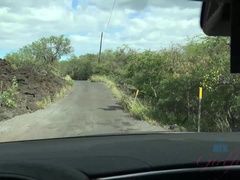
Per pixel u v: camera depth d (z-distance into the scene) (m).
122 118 19.56
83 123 17.66
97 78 65.00
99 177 1.83
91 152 2.22
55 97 31.64
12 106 22.22
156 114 18.75
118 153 2.20
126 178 1.86
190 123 16.09
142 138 2.78
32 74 35.78
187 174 1.95
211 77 14.91
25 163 1.88
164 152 2.22
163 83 18.77
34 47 63.62
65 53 65.94
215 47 15.88
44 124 17.28
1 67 31.89
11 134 14.38
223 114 14.45
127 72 27.59
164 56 22.03
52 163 1.90
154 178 1.91
